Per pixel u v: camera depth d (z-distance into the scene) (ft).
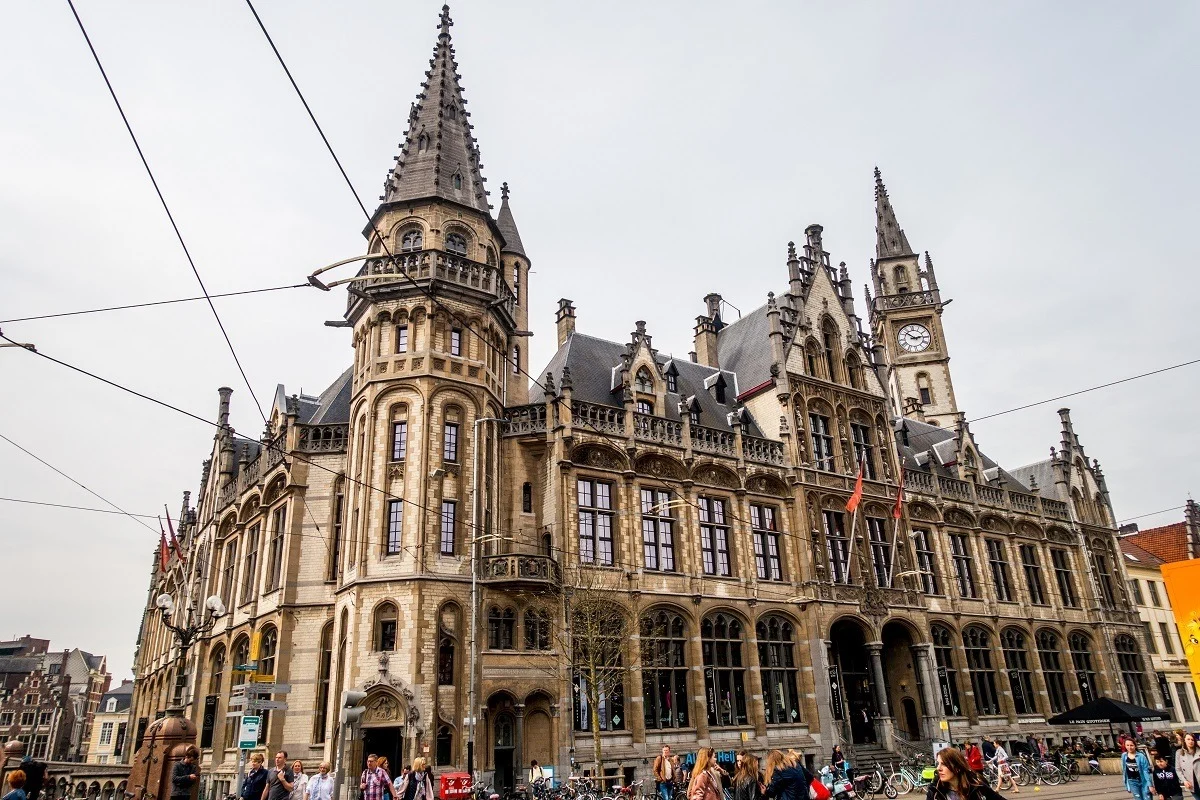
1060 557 189.98
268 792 58.65
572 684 111.45
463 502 114.62
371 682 102.01
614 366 149.07
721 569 133.80
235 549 144.97
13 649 373.81
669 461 134.21
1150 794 72.33
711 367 170.40
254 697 74.23
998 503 180.55
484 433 121.08
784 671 134.21
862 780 104.78
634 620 119.14
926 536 164.14
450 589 108.78
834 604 139.95
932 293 244.83
